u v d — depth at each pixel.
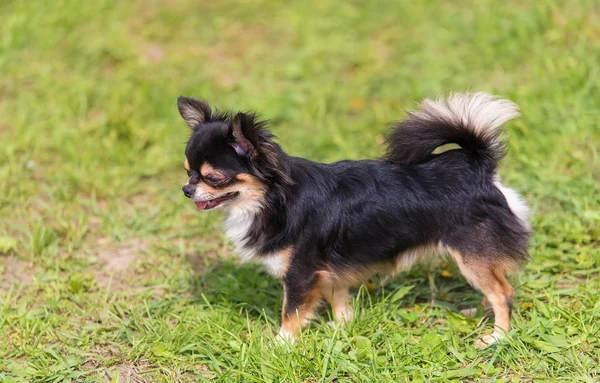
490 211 4.30
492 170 4.36
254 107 7.70
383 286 5.05
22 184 6.50
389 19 9.39
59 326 4.82
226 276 5.31
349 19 9.49
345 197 4.38
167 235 5.96
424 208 4.33
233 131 4.14
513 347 4.26
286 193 4.32
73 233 5.88
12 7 9.37
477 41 8.42
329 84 8.12
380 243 4.41
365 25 9.32
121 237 5.88
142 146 7.14
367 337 4.44
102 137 7.24
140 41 9.18
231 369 4.23
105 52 8.74
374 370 4.09
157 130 7.31
